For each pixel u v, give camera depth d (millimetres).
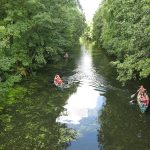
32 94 26391
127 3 28094
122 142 17547
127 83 30094
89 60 46906
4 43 24672
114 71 36844
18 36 28578
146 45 21266
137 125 19906
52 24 35156
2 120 20516
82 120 20953
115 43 35281
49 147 16906
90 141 17766
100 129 19391
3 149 16547
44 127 19562
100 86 29594
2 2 29609
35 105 23625
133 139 17875
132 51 24969
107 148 16875
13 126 19516
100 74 35156
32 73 33562
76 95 26672
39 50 33438
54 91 27656
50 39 35844
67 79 32688
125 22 28547
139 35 20578
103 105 24094
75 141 17750
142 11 22438
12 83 27609
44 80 31344
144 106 22234
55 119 20891
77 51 62438
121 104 24219
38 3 30500
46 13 31844
